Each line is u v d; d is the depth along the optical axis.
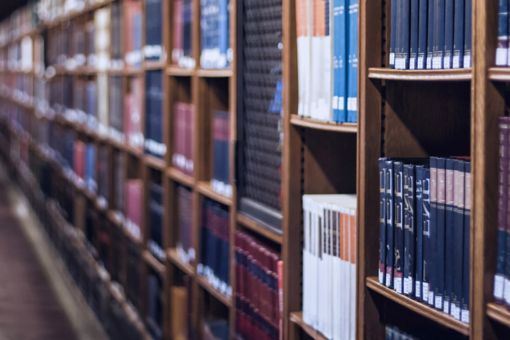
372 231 2.82
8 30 16.66
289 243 3.42
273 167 3.72
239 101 4.03
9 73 16.44
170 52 5.25
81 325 7.20
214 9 4.32
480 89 2.22
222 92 4.69
